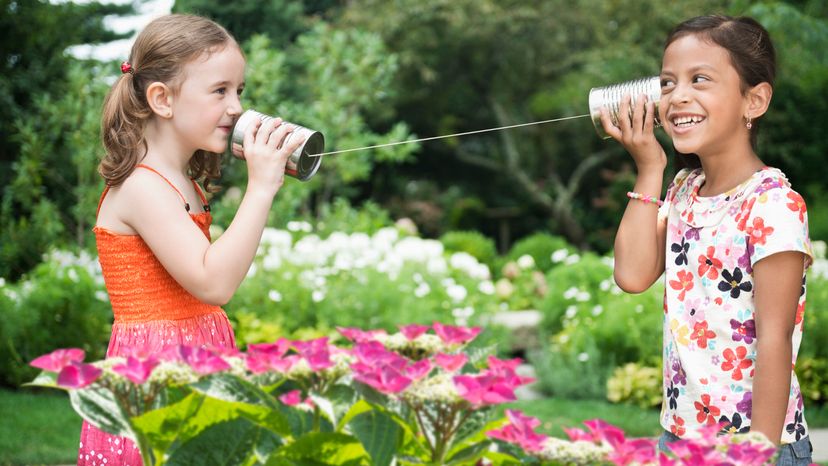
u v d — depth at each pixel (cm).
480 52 1481
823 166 1296
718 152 174
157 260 187
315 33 991
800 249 159
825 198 1249
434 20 1436
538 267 1127
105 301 605
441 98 1554
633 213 184
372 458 120
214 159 217
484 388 115
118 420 124
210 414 122
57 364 120
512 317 741
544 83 1536
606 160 1595
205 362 119
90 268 638
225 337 198
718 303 169
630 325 618
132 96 187
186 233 179
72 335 588
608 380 582
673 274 178
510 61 1498
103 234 187
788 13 901
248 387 119
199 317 193
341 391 129
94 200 732
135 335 185
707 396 169
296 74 1099
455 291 658
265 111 768
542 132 1559
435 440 123
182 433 121
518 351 737
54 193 814
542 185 1644
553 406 560
